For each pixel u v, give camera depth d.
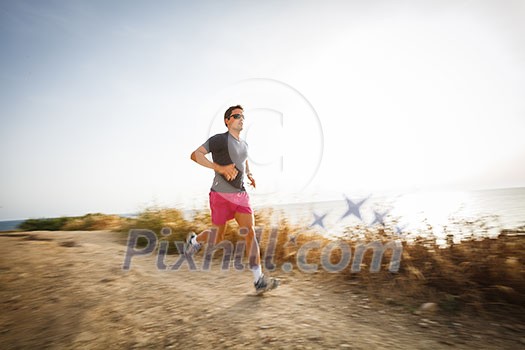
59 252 3.97
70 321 2.15
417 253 3.11
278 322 2.16
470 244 2.86
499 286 2.40
